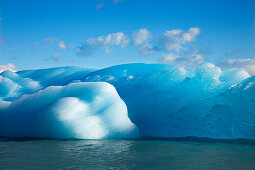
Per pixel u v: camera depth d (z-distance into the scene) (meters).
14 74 18.55
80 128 9.31
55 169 4.73
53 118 9.42
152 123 10.52
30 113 10.77
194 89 11.05
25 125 10.36
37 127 9.83
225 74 10.73
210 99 10.14
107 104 10.08
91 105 10.05
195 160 5.44
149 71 14.05
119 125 9.64
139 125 10.67
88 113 9.80
